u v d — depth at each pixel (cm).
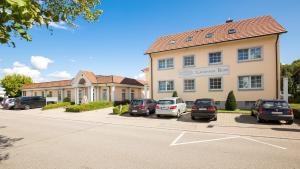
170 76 2348
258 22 2095
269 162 532
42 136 891
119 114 1797
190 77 2217
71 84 3125
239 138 835
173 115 1549
